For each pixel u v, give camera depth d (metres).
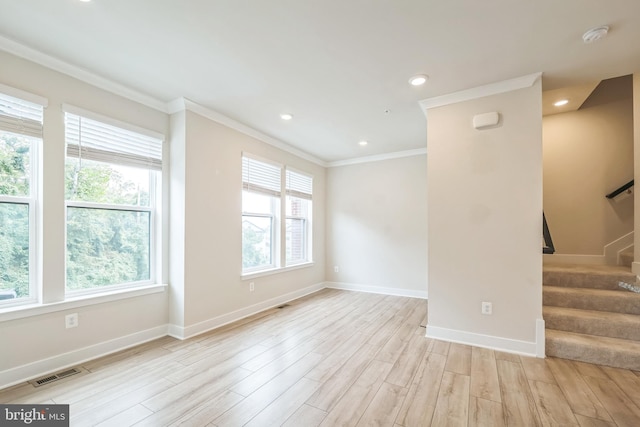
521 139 2.80
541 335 2.70
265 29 2.05
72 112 2.53
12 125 2.23
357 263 5.75
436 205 3.16
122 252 2.99
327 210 6.09
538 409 1.94
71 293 2.59
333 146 5.01
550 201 4.22
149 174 3.23
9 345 2.19
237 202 3.88
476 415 1.88
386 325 3.64
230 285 3.75
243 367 2.52
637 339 2.62
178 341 3.08
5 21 1.96
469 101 3.02
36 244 2.38
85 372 2.40
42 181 2.38
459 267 3.05
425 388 2.20
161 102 3.22
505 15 1.92
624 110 3.91
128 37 2.14
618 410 1.92
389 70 2.61
